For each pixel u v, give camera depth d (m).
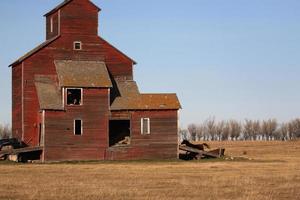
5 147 81.94
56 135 81.31
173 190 43.62
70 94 86.75
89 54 88.75
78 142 82.50
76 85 82.50
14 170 64.81
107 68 89.88
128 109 84.56
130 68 91.12
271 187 45.91
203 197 39.66
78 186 46.12
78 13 88.50
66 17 87.88
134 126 84.69
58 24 87.94
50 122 81.12
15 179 52.75
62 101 82.56
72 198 38.69
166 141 85.44
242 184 48.19
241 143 193.75
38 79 85.81
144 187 45.78
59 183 48.72
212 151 88.44
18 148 80.69
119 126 88.00
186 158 89.06
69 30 87.94
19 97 86.94
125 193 41.34
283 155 108.94
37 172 61.66
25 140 84.62
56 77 86.19
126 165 74.81
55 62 86.62
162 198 38.81
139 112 85.00
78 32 88.38
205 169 66.62
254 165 74.00
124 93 87.81
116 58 90.44
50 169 66.44
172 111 85.94
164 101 86.56
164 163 79.00
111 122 87.81
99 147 83.31
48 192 41.94
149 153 84.81
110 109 84.00
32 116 85.25
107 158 83.56
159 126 85.38
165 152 85.31
